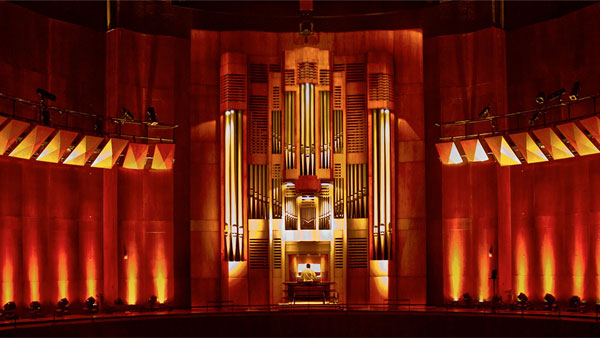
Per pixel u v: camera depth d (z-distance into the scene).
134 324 17.77
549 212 19.88
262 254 21.28
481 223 20.78
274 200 21.45
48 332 16.42
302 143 21.17
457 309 19.88
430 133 21.73
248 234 21.28
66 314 18.72
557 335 16.98
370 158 21.28
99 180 20.62
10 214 18.38
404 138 21.56
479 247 20.73
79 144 18.80
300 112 21.28
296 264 21.48
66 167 19.88
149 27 22.11
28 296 18.59
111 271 20.20
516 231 20.48
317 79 21.45
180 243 21.39
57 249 19.44
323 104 21.44
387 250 20.98
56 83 19.92
